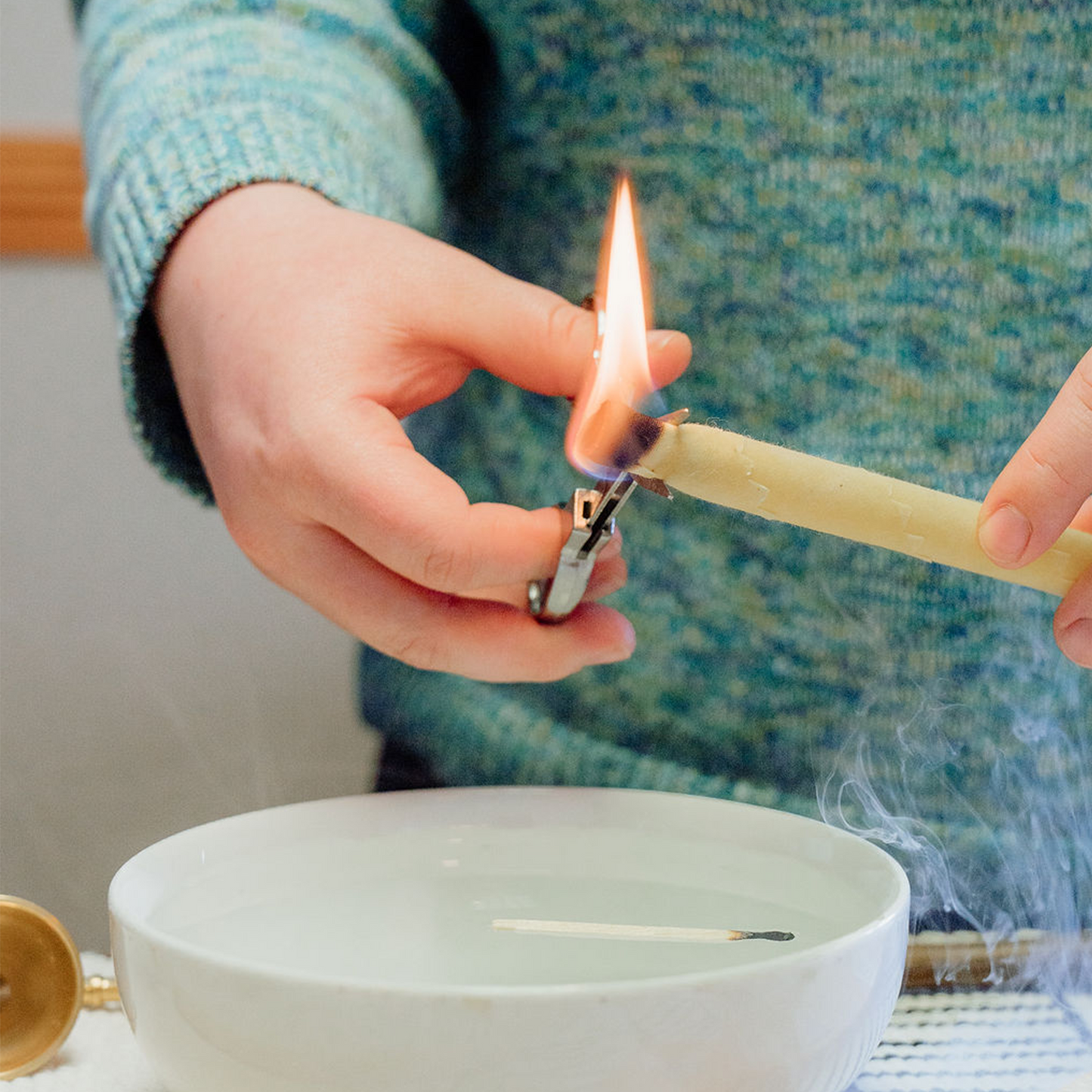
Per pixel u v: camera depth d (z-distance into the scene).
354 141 0.80
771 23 0.80
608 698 0.85
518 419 0.86
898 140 0.81
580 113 0.84
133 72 0.81
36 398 1.82
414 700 0.87
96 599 1.84
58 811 1.80
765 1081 0.63
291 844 0.73
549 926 0.71
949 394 0.82
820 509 0.65
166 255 0.76
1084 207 0.80
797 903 0.72
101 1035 0.72
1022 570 0.69
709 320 0.83
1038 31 0.79
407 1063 0.62
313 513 0.71
